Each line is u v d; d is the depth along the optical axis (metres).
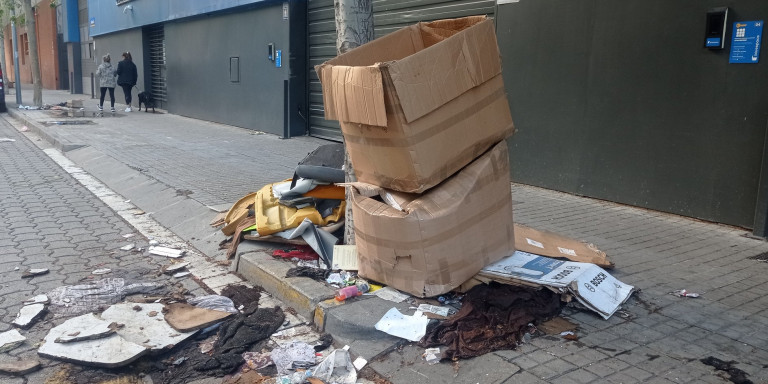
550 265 4.18
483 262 4.07
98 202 7.85
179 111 19.50
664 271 4.81
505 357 3.38
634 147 7.05
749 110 5.98
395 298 4.03
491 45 3.94
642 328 3.74
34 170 10.02
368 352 3.58
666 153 6.74
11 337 3.82
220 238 5.85
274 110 13.97
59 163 10.85
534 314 3.79
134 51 22.75
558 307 3.90
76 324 3.92
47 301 4.39
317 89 13.20
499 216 4.12
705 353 3.45
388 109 3.59
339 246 4.72
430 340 3.58
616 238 5.79
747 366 3.30
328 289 4.22
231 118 16.09
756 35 5.84
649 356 3.40
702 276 4.71
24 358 3.60
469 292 3.96
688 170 6.55
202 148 11.95
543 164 8.16
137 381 3.45
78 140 12.66
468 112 3.87
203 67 17.39
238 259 5.09
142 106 22.70
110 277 5.00
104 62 19.06
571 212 6.89
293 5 12.90
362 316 3.82
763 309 4.07
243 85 15.23
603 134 7.36
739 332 3.72
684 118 6.52
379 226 3.93
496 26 8.46
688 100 6.46
